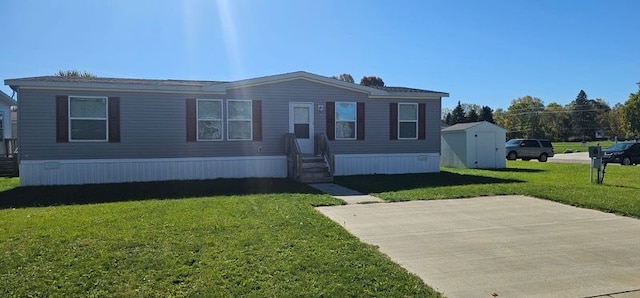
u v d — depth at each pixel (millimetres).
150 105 14508
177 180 14586
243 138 15484
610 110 90562
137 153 14414
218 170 15250
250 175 15555
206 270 5133
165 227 7254
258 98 15578
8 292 4508
